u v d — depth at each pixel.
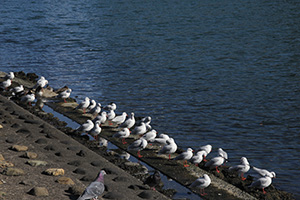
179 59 53.22
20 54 56.91
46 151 19.16
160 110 32.72
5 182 14.06
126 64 50.25
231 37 70.44
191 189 17.11
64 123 25.86
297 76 43.81
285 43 64.12
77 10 112.12
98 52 58.28
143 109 33.00
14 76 40.22
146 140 21.55
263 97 36.28
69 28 81.81
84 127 23.61
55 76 44.19
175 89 38.97
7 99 30.86
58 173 15.67
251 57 54.31
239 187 17.66
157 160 20.16
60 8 117.81
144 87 39.72
